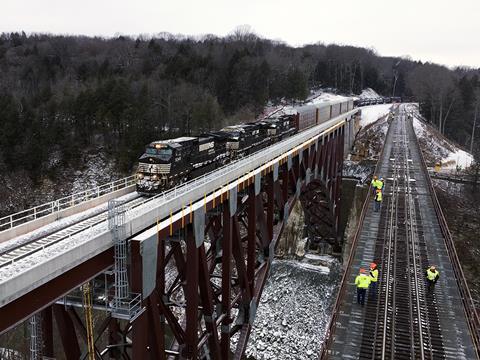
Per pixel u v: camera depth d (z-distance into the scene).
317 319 46.84
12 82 128.62
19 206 77.75
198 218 19.38
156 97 101.50
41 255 13.30
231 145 35.09
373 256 33.16
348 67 174.62
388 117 110.75
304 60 165.62
